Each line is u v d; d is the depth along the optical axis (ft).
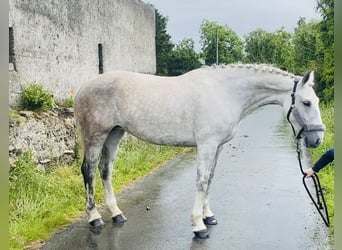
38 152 26.73
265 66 19.40
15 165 23.62
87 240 18.94
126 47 49.67
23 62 28.89
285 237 19.04
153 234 19.58
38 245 18.39
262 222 21.11
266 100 19.75
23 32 28.94
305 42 101.81
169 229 20.25
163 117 19.80
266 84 19.35
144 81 20.40
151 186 28.99
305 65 98.48
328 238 18.86
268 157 39.17
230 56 168.96
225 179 30.42
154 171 34.42
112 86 20.44
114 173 30.45
